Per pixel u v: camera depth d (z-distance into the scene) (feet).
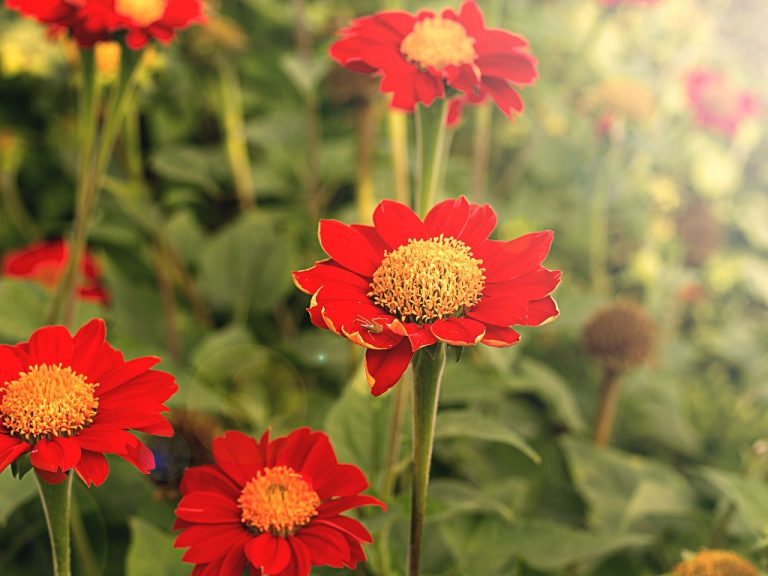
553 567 1.35
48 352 0.94
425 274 0.89
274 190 2.33
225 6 2.54
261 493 0.95
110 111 1.37
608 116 2.30
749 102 2.44
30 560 1.64
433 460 1.72
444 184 2.27
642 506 1.52
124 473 1.58
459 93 1.11
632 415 1.99
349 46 1.14
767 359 2.25
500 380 1.55
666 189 2.68
